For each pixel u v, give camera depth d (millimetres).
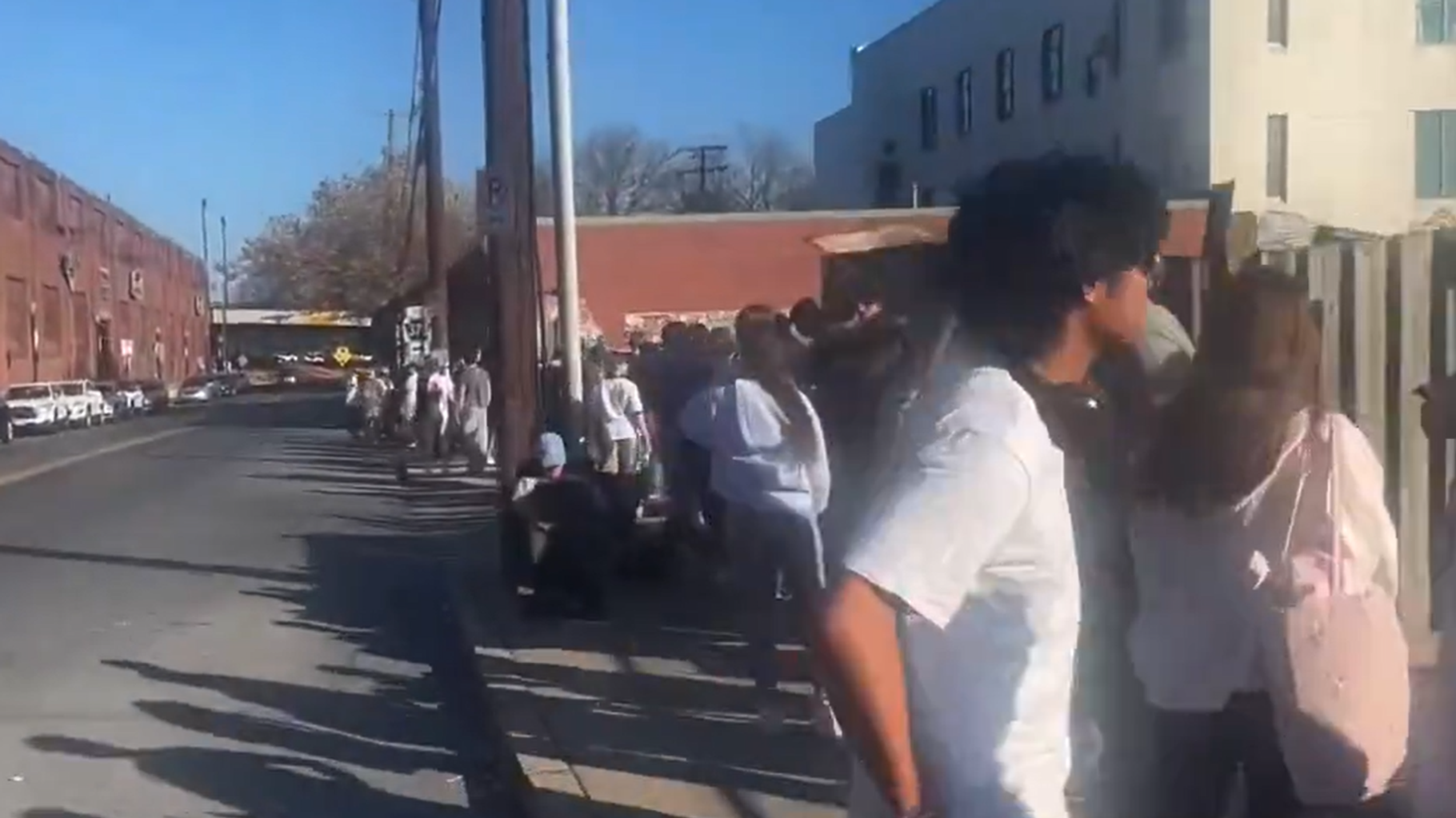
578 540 11367
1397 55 25844
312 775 8008
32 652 11289
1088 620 3994
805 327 8062
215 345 131750
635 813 6711
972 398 2482
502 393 13594
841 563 2428
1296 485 3867
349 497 23703
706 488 9945
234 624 12477
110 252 82750
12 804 7516
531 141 13898
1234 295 3957
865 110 47000
